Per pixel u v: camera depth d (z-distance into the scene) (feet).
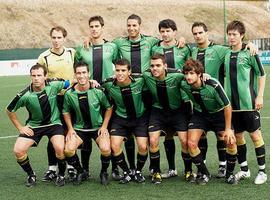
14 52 93.30
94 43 21.75
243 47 19.21
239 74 19.07
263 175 19.16
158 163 19.72
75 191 18.70
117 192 18.39
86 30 137.69
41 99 19.56
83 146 20.40
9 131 33.53
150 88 19.65
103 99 19.74
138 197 17.62
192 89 18.83
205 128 19.34
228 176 19.20
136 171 19.90
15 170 22.53
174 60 21.18
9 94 56.24
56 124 20.08
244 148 19.70
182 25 148.36
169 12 153.89
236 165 22.22
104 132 19.77
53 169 20.92
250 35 155.33
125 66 19.01
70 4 144.87
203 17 155.84
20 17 132.26
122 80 19.06
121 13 147.64
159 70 18.72
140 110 19.95
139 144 19.60
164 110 19.89
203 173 19.29
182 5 158.92
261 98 18.84
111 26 140.87
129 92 19.53
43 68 19.56
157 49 21.49
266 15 169.99
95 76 21.59
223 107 18.58
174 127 19.86
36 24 132.57
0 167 23.16
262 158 19.16
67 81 20.34
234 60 19.15
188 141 19.16
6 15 131.34
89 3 147.95
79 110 19.79
